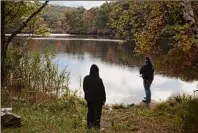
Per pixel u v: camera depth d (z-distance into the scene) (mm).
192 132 11094
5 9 19031
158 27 14719
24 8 20250
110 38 92938
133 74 31078
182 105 12273
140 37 15109
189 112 11258
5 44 17594
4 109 12000
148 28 14977
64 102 14961
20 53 18469
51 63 18703
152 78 17281
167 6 14227
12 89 16344
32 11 20625
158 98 20266
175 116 13047
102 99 11773
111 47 66062
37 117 12586
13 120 11305
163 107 14781
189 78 25625
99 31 104250
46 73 17250
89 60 43250
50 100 15383
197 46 11211
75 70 32812
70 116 13312
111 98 20188
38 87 16938
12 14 19922
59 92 17047
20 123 11438
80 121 12609
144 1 14969
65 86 17609
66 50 58562
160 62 13500
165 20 14477
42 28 21547
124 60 43344
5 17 18859
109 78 28688
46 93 16312
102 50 59375
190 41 12211
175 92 21828
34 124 11680
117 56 48719
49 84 17109
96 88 11664
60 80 17250
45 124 11734
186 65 13039
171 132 11430
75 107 14703
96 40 87625
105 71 33188
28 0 19719
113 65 38344
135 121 12945
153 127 12102
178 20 14039
